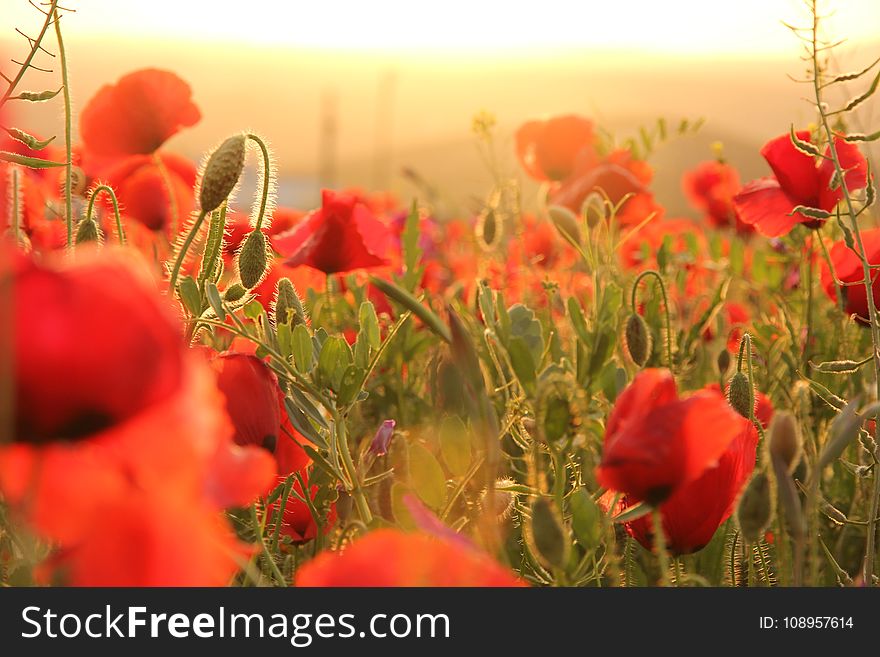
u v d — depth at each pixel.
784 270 3.71
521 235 3.87
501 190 3.90
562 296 3.33
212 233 1.76
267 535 1.80
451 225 5.34
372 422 2.53
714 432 1.23
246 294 1.88
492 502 1.38
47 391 0.82
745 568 1.80
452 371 1.76
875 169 2.44
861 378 2.74
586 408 1.89
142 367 0.82
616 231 3.90
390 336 1.86
